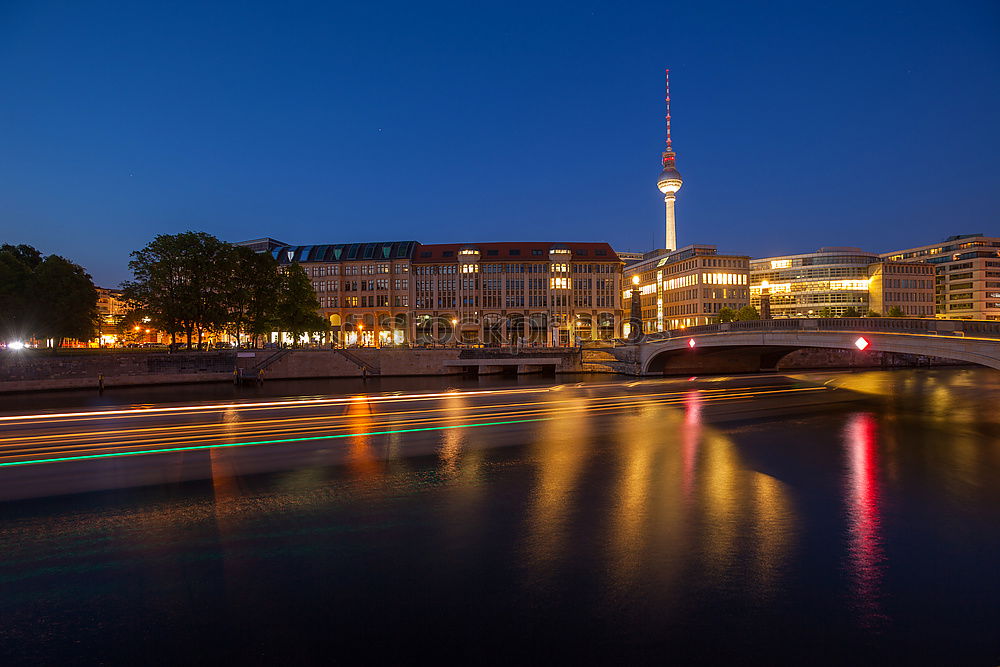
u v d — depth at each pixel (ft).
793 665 26.84
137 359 203.00
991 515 47.37
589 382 202.08
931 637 29.19
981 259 461.37
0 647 28.53
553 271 371.15
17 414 115.65
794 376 204.13
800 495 52.90
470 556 39.01
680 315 398.21
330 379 238.89
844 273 449.48
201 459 67.97
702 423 94.73
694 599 33.04
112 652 28.09
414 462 66.39
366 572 36.60
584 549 40.11
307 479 58.80
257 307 231.50
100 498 52.19
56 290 192.95
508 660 27.20
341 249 393.70
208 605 32.50
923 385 162.81
